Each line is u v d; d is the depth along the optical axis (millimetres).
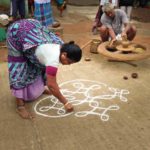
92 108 3605
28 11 8320
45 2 6273
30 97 3707
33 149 2889
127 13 6996
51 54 3012
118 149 2861
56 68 3031
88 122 3320
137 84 4262
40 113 3521
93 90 4066
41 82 3727
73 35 7145
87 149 2867
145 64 5039
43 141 3006
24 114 3451
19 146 2939
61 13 9133
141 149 2857
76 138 3041
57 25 6262
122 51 4934
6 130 3203
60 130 3182
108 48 5129
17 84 3406
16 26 3213
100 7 6863
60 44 3162
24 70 3383
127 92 4012
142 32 7250
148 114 3469
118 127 3219
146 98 3846
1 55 5641
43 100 3801
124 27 5418
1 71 4789
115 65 5016
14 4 6996
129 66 4965
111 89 4098
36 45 3107
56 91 3270
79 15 9414
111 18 5453
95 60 5281
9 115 3504
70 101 3766
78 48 3004
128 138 3029
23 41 3148
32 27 3207
